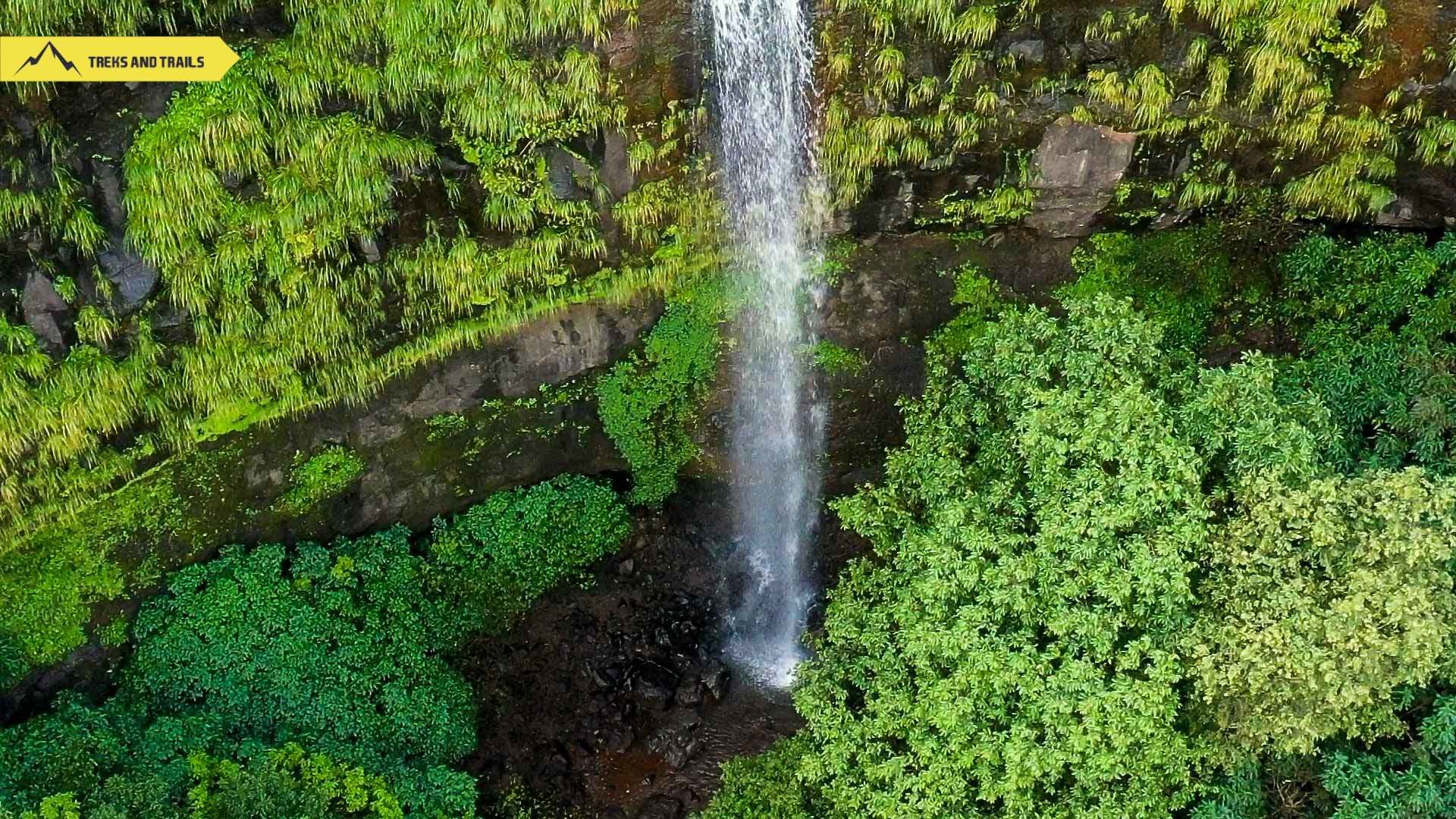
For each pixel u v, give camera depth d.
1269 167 14.12
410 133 12.88
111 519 13.08
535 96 13.00
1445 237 13.63
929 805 10.60
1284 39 12.75
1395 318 14.09
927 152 14.19
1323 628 9.42
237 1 11.65
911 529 12.10
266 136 12.09
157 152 11.59
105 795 10.76
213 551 14.09
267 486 14.17
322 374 13.71
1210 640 10.08
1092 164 14.20
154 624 13.55
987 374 12.27
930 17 13.20
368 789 12.53
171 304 12.48
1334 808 10.38
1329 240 14.19
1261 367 10.87
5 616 12.62
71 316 11.98
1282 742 9.92
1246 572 10.08
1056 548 10.52
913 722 11.28
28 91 10.83
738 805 12.45
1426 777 9.75
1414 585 9.23
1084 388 11.11
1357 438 12.22
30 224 11.35
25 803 10.80
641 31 13.05
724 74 13.67
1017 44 13.38
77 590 13.02
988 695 10.60
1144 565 10.09
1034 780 10.45
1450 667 10.05
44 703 13.05
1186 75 13.38
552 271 14.31
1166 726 10.20
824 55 13.62
